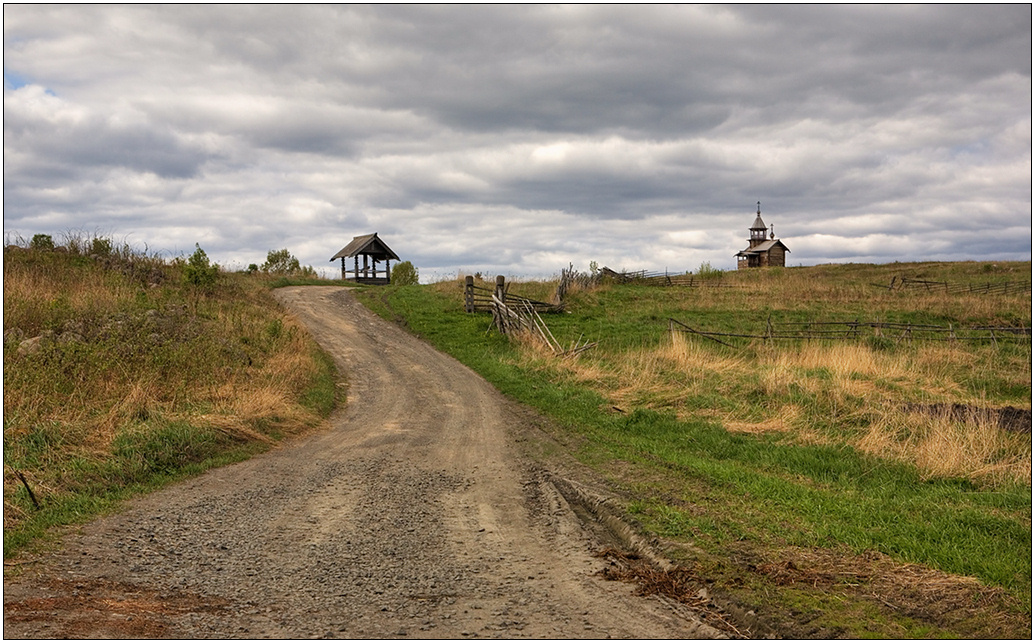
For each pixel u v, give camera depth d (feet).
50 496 27.94
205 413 42.91
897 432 41.50
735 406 49.34
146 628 17.25
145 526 26.50
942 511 27.32
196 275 91.71
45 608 18.04
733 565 22.04
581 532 27.22
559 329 93.71
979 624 17.53
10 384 38.73
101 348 48.65
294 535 26.50
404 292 125.59
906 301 117.29
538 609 19.52
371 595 20.58
